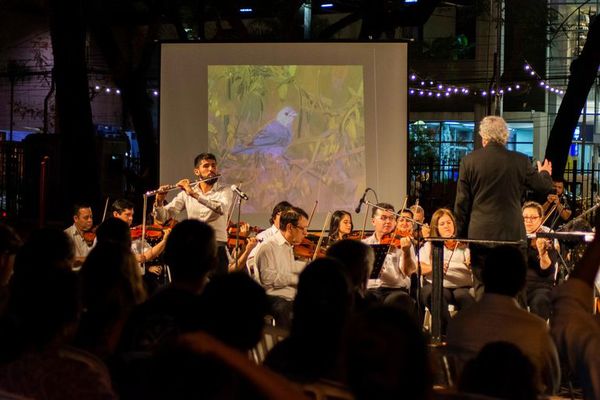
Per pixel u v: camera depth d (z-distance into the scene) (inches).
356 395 88.8
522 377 118.0
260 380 99.8
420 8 593.0
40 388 128.1
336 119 436.8
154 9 639.1
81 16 538.3
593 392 114.7
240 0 675.4
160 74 434.6
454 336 176.7
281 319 292.8
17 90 1002.7
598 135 1168.2
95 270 149.0
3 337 129.9
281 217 309.4
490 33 1090.7
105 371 133.7
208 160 364.8
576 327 117.7
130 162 684.7
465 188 275.7
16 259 165.9
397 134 436.8
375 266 291.6
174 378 109.7
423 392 88.4
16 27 986.1
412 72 1017.5
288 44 436.5
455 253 324.5
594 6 1057.5
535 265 319.9
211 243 161.9
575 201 554.6
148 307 153.6
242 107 436.8
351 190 437.4
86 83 542.3
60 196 576.7
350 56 437.4
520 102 1171.3
